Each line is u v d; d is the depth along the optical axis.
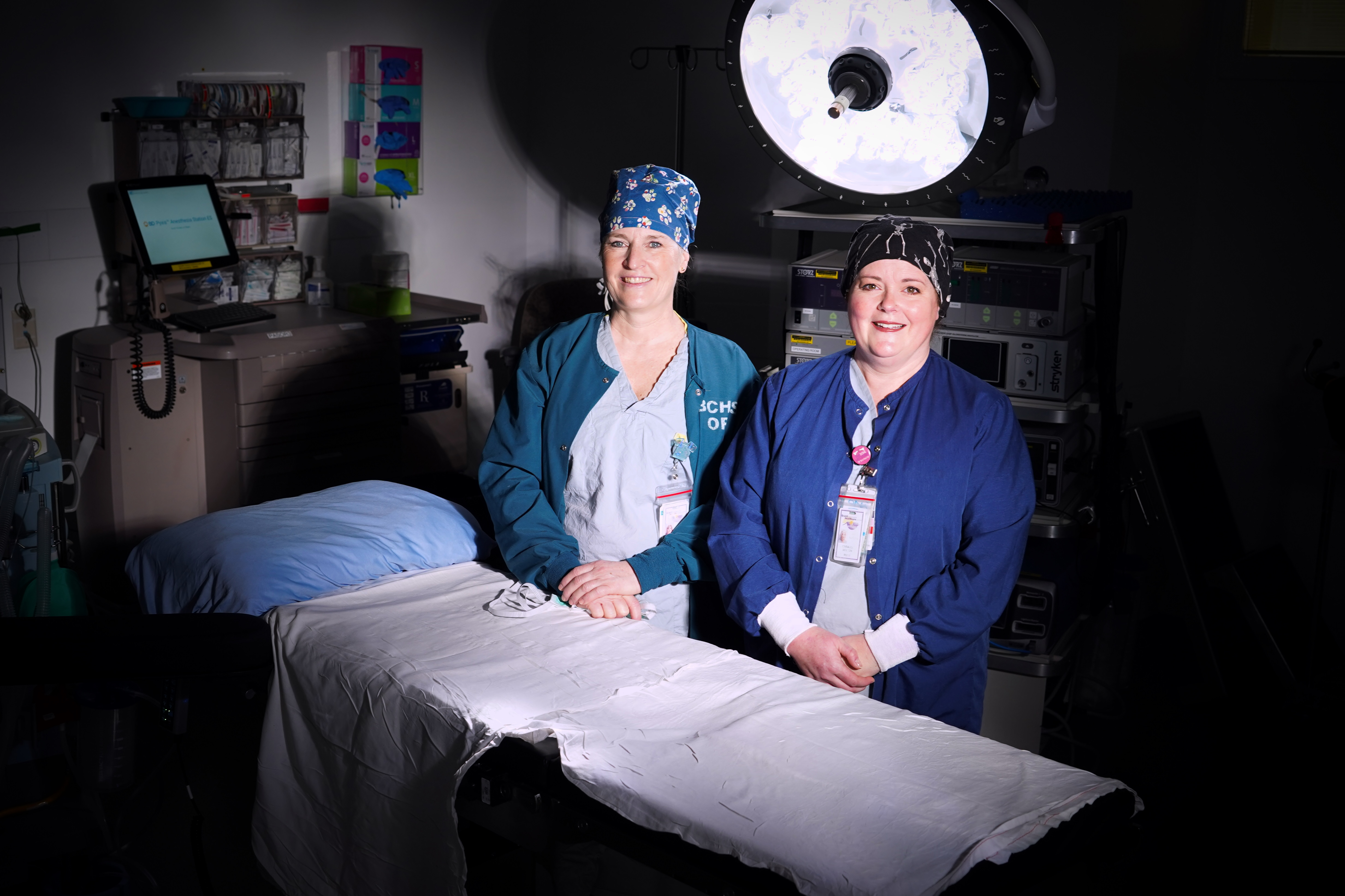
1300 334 3.84
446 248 4.76
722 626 2.21
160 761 2.70
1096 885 2.55
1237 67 3.79
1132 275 3.65
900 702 1.93
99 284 3.79
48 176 3.62
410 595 2.09
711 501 2.12
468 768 1.60
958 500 1.88
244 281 3.96
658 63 4.61
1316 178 3.74
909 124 2.29
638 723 1.62
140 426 3.47
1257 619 3.34
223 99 3.84
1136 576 3.57
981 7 2.08
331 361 3.71
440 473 3.65
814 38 2.27
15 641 1.86
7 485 2.51
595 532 2.10
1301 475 3.90
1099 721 3.34
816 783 1.47
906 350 1.87
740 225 4.55
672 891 1.69
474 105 4.75
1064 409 2.62
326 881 1.87
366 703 1.77
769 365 4.41
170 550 2.20
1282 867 2.63
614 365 2.10
